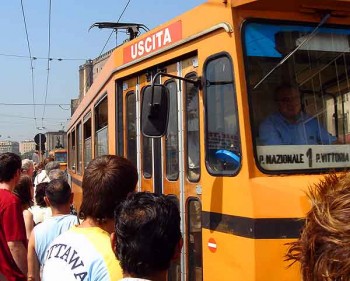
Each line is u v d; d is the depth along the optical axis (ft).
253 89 11.84
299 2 12.14
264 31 12.17
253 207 10.78
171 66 15.17
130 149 17.72
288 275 10.43
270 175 11.50
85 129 31.65
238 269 11.07
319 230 3.98
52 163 32.12
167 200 6.74
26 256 13.64
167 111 13.01
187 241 14.08
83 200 8.66
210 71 12.96
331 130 12.32
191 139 14.03
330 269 3.82
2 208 13.44
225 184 11.97
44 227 12.32
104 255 7.68
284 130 11.89
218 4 12.61
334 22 12.60
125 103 18.16
